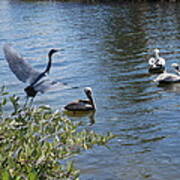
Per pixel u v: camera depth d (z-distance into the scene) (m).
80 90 19.86
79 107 16.81
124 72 22.91
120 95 18.86
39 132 7.79
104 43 31.05
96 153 12.64
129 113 16.42
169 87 19.94
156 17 41.44
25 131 7.57
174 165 11.84
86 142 7.98
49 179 7.18
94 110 16.97
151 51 27.84
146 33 33.97
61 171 7.32
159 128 14.66
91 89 18.77
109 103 17.78
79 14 46.53
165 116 15.88
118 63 24.97
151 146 13.16
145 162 12.09
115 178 11.18
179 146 13.07
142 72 22.84
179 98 18.17
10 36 35.25
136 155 12.55
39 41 32.62
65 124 8.12
